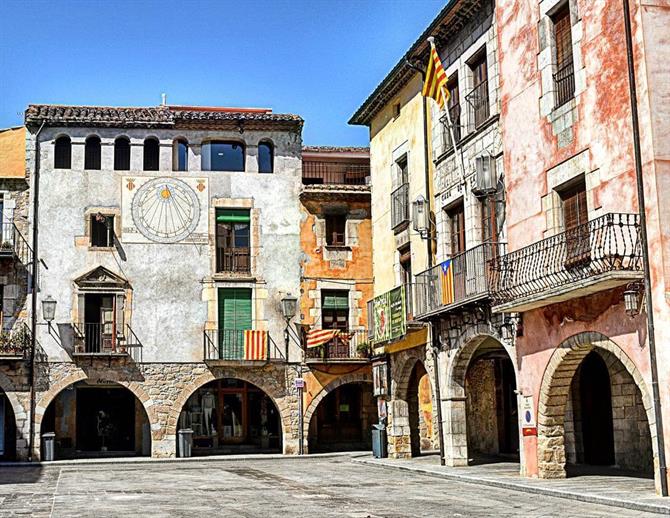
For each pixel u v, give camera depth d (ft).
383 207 98.43
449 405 78.02
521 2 65.67
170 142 109.81
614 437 73.87
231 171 110.93
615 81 54.80
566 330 59.62
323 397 108.99
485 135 72.08
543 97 62.59
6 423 107.24
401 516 45.62
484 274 70.08
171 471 82.64
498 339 69.31
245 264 109.70
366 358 108.58
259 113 114.93
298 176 111.65
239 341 107.45
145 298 106.93
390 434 93.66
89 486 66.03
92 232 107.24
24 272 105.19
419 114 87.10
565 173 59.77
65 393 114.32
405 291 86.48
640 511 46.16
